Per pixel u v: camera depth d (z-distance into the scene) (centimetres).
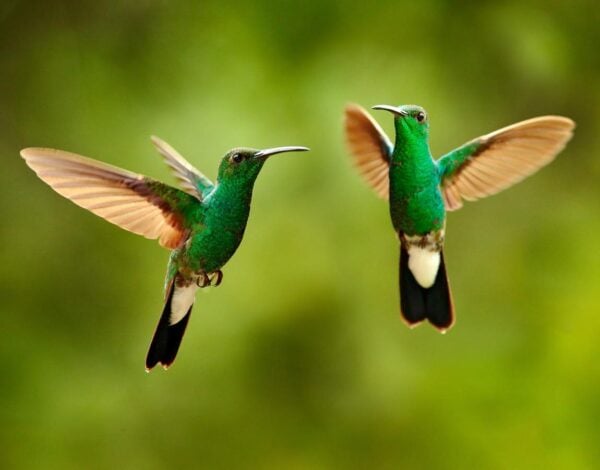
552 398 1069
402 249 605
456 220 1165
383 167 643
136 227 609
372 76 1091
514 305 1133
